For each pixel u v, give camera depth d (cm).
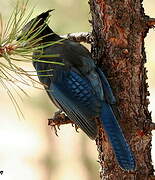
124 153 984
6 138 2950
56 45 1128
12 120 3020
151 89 2648
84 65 1062
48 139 2561
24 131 2953
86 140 2333
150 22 985
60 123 1084
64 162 2581
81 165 2433
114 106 1009
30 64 1809
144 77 1011
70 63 1091
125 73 996
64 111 1081
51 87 1105
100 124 1034
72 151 2612
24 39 854
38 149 2820
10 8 1459
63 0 1717
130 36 988
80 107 1046
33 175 2633
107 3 984
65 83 1084
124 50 988
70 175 2509
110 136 1001
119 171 1008
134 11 983
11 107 3053
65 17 1719
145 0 2358
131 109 999
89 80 1045
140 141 1002
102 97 1020
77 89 1059
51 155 2559
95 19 1019
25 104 2291
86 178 2342
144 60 1011
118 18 983
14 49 845
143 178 1009
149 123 1002
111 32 992
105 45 1007
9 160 2775
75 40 1105
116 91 1005
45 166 2567
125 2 979
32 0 1540
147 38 2331
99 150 1038
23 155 2805
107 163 1020
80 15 1730
